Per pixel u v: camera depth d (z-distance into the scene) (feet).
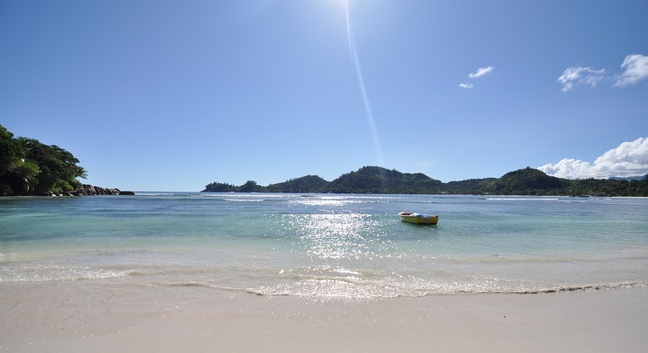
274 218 97.09
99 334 17.37
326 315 20.34
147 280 27.86
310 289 25.75
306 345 16.19
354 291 25.31
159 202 205.57
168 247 44.88
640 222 90.99
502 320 19.74
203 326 18.47
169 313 20.44
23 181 207.31
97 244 46.70
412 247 48.06
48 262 34.55
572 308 21.99
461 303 22.77
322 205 191.83
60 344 16.21
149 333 17.49
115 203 178.09
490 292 25.30
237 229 67.56
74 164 300.61
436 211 143.54
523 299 23.77
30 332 17.57
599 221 93.91
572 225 82.17
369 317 20.06
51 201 173.17
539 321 19.65
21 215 91.45
